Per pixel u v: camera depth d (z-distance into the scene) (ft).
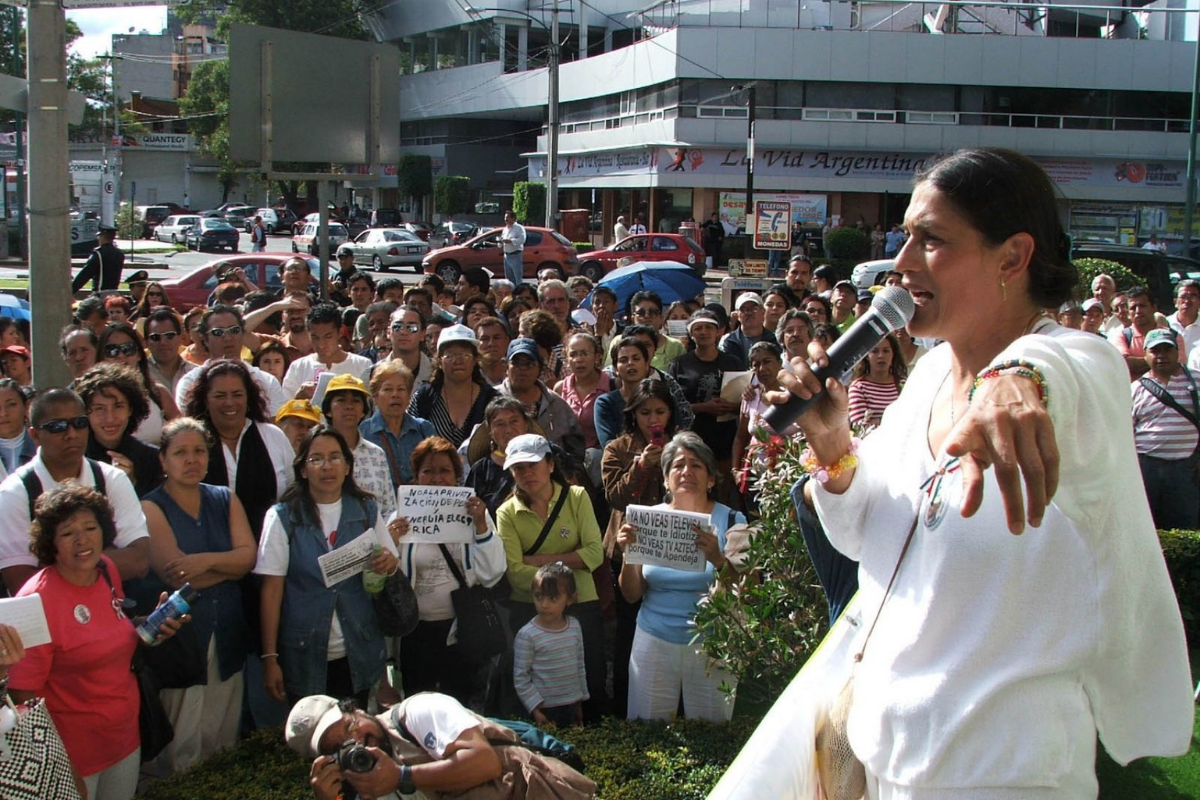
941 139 135.13
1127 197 136.15
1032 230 5.87
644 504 20.34
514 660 18.31
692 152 134.92
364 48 34.22
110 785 14.52
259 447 18.83
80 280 62.49
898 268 6.13
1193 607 22.12
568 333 34.71
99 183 158.71
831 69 133.69
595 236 155.94
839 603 8.89
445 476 19.40
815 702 6.70
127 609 15.12
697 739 16.65
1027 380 4.80
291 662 16.67
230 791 15.02
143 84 273.75
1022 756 5.62
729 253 131.34
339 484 16.92
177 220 168.76
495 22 176.45
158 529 16.33
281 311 31.94
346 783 12.05
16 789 11.74
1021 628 5.69
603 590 19.67
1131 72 134.82
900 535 6.23
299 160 33.55
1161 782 16.63
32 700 12.47
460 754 11.82
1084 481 5.31
